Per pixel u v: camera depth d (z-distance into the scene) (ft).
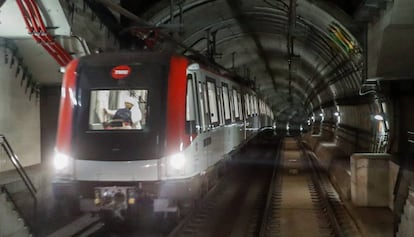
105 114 35.09
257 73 152.35
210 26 80.28
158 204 34.35
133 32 58.29
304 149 128.98
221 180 57.21
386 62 47.88
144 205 34.45
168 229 37.52
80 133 34.99
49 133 52.16
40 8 41.96
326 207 44.86
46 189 41.47
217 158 47.19
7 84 45.60
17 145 47.60
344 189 51.29
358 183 44.68
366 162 44.39
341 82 85.76
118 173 34.24
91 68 35.86
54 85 51.60
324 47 78.28
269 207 44.50
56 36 45.06
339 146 98.94
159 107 34.63
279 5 67.62
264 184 63.52
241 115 67.82
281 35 89.86
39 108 51.67
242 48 106.52
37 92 51.06
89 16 49.65
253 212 45.42
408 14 41.32
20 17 40.83
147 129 34.37
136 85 35.04
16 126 47.39
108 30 56.29
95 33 51.70
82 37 47.47
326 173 77.10
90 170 34.53
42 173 42.06
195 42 85.66
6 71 45.32
